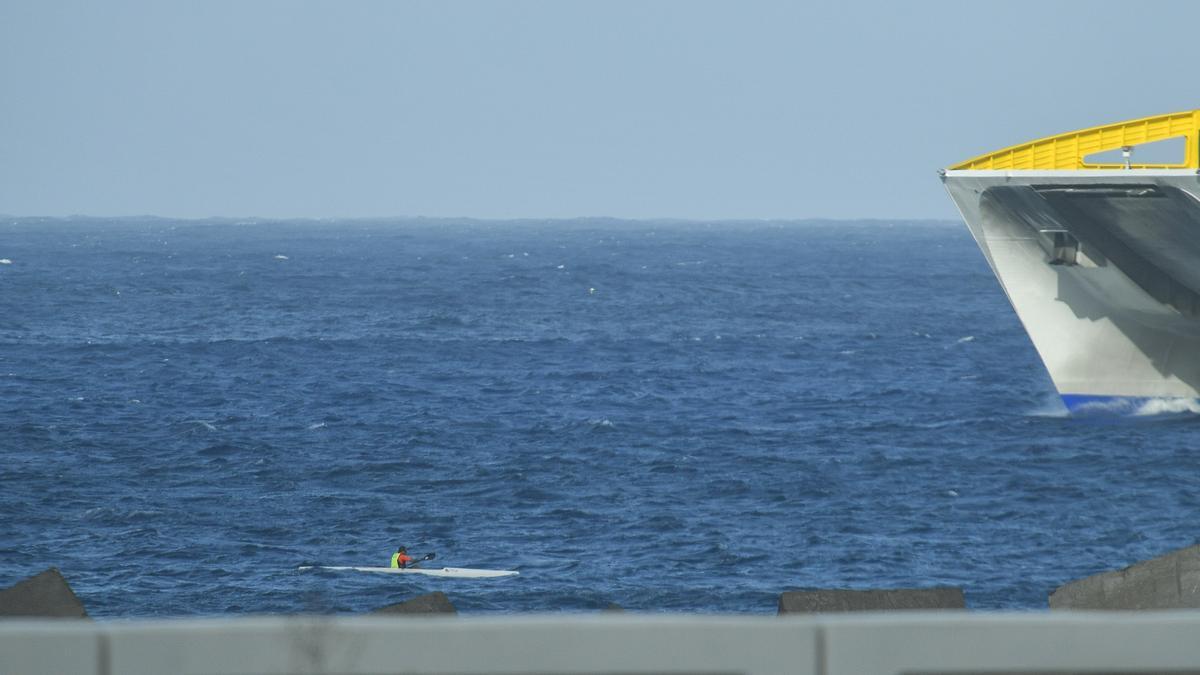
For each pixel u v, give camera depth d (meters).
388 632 25.77
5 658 24.98
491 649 25.94
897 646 26.39
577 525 169.25
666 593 136.75
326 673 25.67
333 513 176.75
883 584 139.75
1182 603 64.31
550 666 26.03
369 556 152.88
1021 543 159.00
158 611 131.12
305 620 25.83
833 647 26.25
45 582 61.84
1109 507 179.00
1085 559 151.00
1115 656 26.53
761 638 26.14
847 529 165.75
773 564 148.62
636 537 161.88
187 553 153.62
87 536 162.00
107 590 138.00
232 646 25.48
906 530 165.50
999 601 134.50
